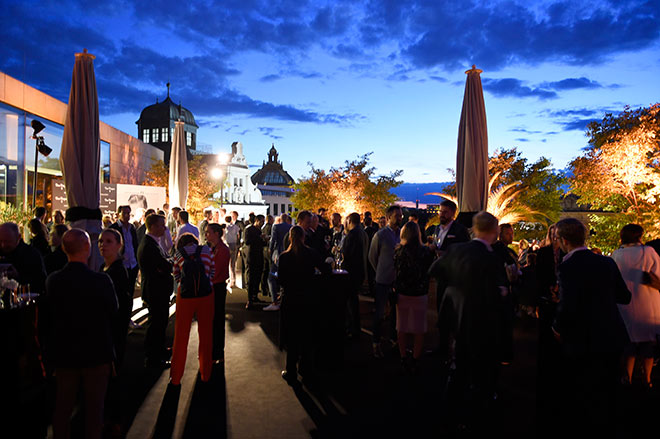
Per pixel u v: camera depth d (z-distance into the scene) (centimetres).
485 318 387
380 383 523
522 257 980
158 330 571
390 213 634
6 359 328
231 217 1233
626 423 418
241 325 791
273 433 402
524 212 1496
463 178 739
